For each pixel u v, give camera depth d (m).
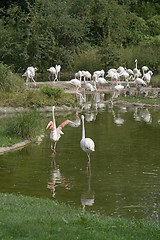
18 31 40.06
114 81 34.94
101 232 5.93
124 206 8.09
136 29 48.81
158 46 44.41
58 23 40.62
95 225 6.34
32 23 39.09
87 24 43.03
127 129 16.78
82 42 44.19
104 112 21.98
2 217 6.47
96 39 46.12
